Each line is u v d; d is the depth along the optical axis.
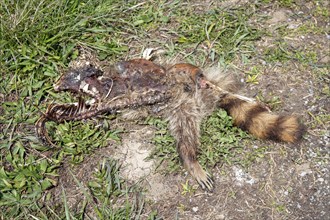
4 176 1.14
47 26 1.37
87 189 1.14
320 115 1.28
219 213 1.12
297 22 1.48
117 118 1.26
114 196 1.13
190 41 1.40
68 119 1.23
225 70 1.33
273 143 1.22
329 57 1.41
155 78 1.24
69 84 1.26
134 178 1.17
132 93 1.23
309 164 1.20
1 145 1.19
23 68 1.31
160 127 1.24
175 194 1.15
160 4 1.49
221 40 1.41
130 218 1.10
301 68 1.37
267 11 1.51
